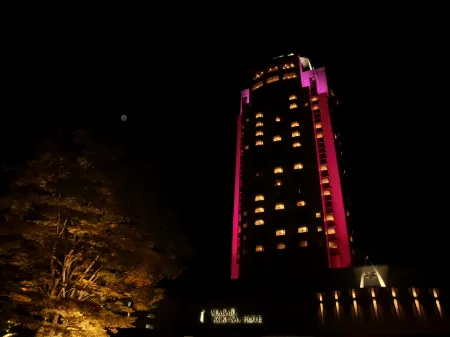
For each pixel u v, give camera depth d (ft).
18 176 45.98
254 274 168.04
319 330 128.88
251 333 126.31
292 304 137.80
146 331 122.52
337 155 199.62
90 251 47.88
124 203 47.80
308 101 215.92
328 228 173.68
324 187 186.09
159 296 54.44
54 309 41.04
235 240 194.90
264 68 244.42
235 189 211.82
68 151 48.29
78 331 43.21
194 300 152.87
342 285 147.13
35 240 45.03
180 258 54.29
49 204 45.01
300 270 161.68
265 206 187.01
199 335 126.52
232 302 147.64
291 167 194.39
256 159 204.54
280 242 173.68
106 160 49.39
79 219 44.62
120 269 49.47
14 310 45.24
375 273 144.87
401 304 123.75
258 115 222.28
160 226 52.03
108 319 45.50
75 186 44.09
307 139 201.26
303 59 255.29
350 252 168.25
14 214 45.29
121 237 46.75
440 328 116.06
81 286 44.93
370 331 122.62
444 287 121.80
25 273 45.70
